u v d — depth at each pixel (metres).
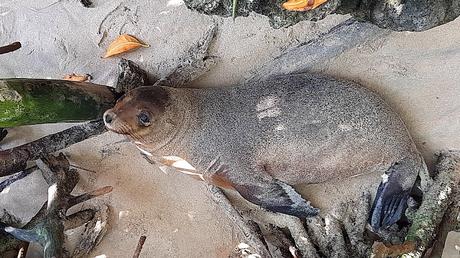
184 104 1.64
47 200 1.81
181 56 1.80
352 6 1.45
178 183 1.88
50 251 1.69
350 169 1.65
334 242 1.73
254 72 1.76
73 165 1.93
